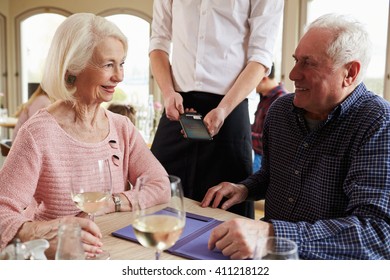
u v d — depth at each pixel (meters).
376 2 4.84
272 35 1.88
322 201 1.43
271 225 1.10
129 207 1.40
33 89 6.50
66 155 1.41
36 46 7.84
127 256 1.03
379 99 1.40
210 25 1.86
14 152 1.32
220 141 1.91
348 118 1.40
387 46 4.78
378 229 1.12
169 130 1.99
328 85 1.37
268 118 1.68
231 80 1.92
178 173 1.99
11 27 7.82
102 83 1.40
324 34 1.35
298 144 1.54
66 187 1.40
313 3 5.41
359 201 1.20
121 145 1.61
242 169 1.95
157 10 2.07
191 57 1.91
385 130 1.30
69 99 1.40
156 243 0.86
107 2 7.26
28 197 1.30
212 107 1.92
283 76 5.68
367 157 1.29
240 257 1.00
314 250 1.08
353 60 1.35
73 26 1.35
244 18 1.89
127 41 1.45
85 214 1.39
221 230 1.05
